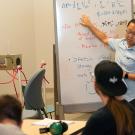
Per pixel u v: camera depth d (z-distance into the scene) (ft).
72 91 13.25
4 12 15.79
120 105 6.10
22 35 16.83
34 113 11.98
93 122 6.13
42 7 17.33
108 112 6.11
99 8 13.16
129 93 11.11
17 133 4.89
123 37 13.08
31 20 17.37
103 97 6.30
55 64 13.75
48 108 15.90
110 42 12.57
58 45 13.15
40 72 12.53
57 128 8.04
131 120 6.02
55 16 13.10
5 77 15.64
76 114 15.51
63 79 13.23
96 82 6.33
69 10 13.10
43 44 17.54
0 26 15.57
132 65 11.35
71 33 13.14
